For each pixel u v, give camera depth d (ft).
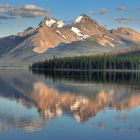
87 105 261.85
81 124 185.68
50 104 266.98
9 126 178.81
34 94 344.28
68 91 379.14
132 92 365.61
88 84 482.69
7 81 547.49
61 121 193.47
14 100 290.35
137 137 157.58
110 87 432.25
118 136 159.53
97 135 161.68
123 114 218.38
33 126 179.52
